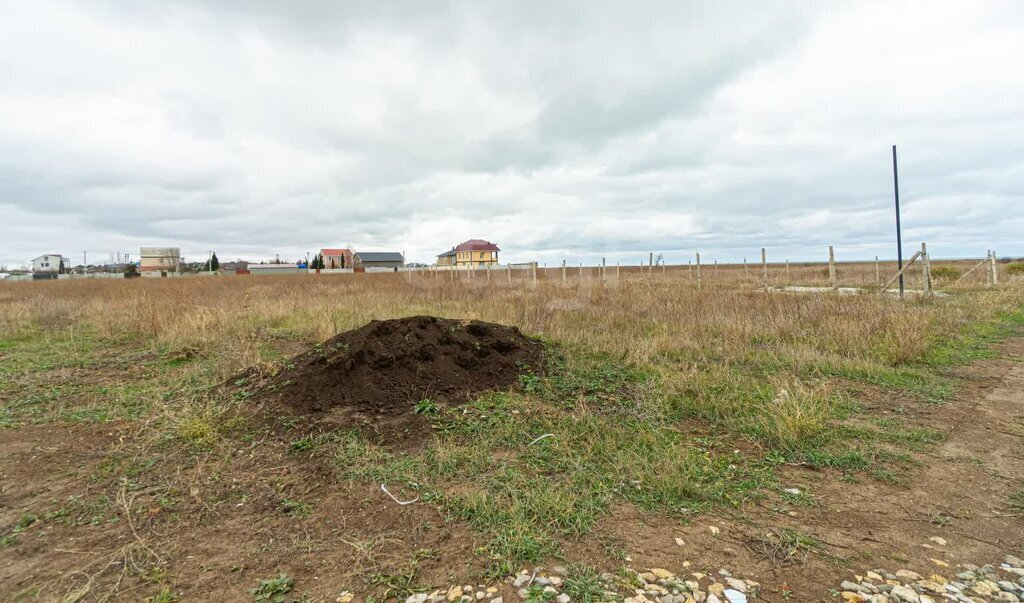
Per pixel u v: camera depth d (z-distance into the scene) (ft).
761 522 8.91
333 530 8.70
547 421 13.91
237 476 10.85
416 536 8.43
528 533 8.30
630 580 7.15
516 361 19.11
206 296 47.52
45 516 9.11
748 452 12.16
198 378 18.75
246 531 8.70
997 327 28.81
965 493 9.86
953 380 17.93
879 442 12.45
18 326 32.73
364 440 12.62
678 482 10.12
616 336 24.53
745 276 95.35
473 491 9.89
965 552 7.87
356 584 7.20
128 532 8.64
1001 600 6.63
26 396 16.99
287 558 7.88
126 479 10.62
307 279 105.60
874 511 9.25
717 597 6.78
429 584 7.16
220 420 14.03
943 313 31.27
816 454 11.66
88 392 17.43
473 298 42.88
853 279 78.28
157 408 15.29
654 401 15.61
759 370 19.71
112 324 31.40
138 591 7.08
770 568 7.50
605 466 11.18
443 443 12.41
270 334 28.53
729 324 26.66
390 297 44.73
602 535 8.39
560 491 9.71
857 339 22.40
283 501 9.73
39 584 7.20
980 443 12.35
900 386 17.20
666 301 37.24
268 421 13.83
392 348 17.34
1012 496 9.65
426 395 15.76
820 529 8.64
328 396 15.03
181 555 7.97
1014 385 17.26
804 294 39.93
